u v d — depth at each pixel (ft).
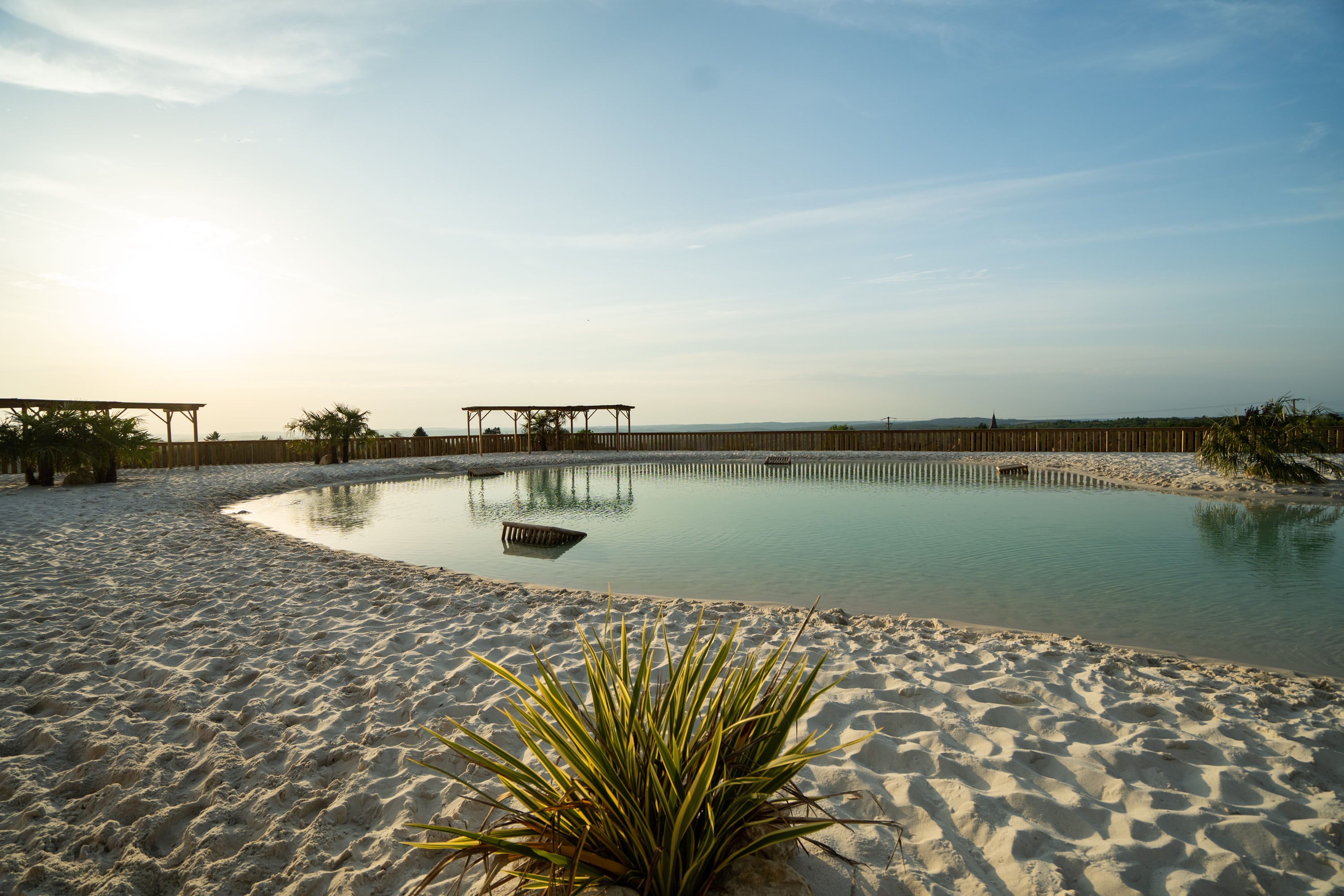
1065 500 41.63
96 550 25.73
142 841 7.75
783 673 12.62
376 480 62.34
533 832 5.81
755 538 30.53
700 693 6.42
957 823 7.68
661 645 14.83
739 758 6.23
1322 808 7.99
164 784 8.91
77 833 7.91
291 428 75.46
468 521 37.86
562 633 15.70
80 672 13.16
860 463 73.61
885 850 7.02
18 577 20.99
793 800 6.76
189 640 15.20
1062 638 15.80
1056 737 10.04
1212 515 34.73
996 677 12.50
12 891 6.86
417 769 9.28
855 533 31.50
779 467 71.00
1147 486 47.19
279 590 20.02
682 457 84.02
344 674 12.94
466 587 20.79
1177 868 6.89
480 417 91.66
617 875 5.73
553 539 30.48
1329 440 60.90
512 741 10.02
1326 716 11.07
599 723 6.23
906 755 9.23
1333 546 26.84
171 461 67.46
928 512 37.50
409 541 31.58
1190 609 18.71
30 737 10.28
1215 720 10.58
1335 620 17.47
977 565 24.40
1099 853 7.02
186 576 21.62
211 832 7.81
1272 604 19.02
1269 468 44.42
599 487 54.65
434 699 11.54
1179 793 8.35
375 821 8.22
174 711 11.30
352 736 10.34
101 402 55.72
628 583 22.95
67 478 50.88
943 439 81.71
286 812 8.27
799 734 10.12
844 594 20.93
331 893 6.74
